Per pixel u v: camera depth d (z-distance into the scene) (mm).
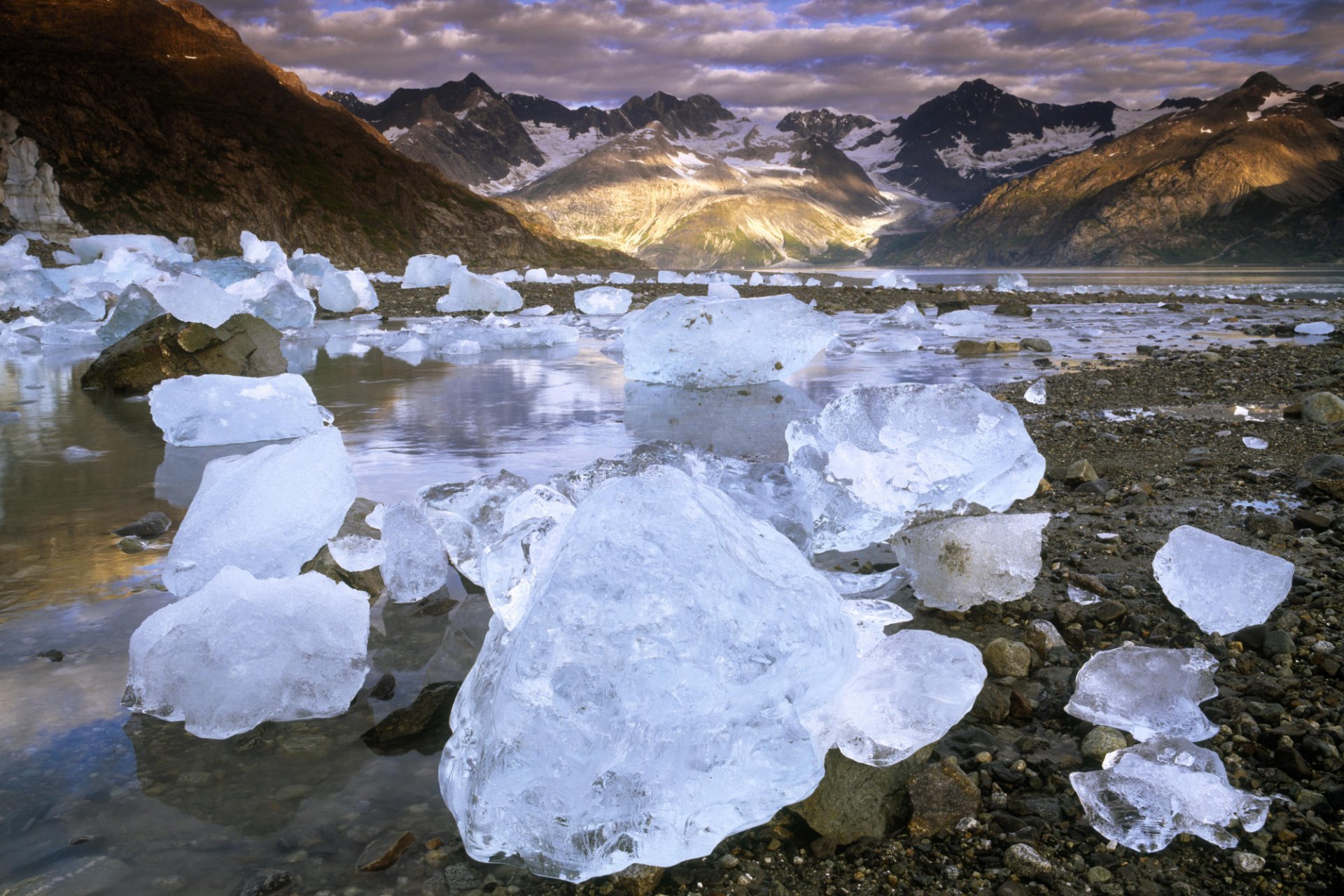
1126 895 1582
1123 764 1854
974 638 2594
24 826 1716
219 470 3230
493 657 1802
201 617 2215
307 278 18625
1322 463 3932
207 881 1577
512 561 1955
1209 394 6582
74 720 2111
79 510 3836
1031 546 2773
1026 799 1840
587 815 1561
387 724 2072
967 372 8156
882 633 2219
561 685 1533
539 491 2484
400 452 4906
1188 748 1929
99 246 25562
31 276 15344
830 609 1815
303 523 3033
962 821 1774
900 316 13125
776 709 1677
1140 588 2920
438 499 3305
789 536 3150
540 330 11375
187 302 7918
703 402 6688
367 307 15828
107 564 3170
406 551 2918
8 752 1975
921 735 1842
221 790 1857
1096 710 2137
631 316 7820
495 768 1552
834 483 3408
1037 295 20406
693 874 1653
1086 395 6660
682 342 7363
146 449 5082
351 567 3012
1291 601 2752
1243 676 2361
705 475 3379
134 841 1678
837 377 7961
